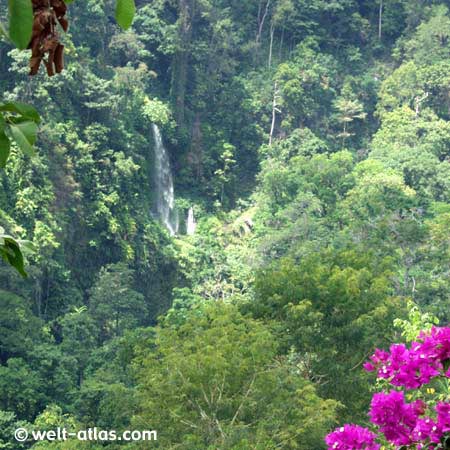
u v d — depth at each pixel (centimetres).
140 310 6819
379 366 671
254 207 9638
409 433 658
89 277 7400
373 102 11412
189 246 8681
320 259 3547
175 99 9856
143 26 9931
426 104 11175
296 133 10400
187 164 9806
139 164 8488
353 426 711
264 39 11581
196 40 10331
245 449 2144
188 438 2239
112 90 8869
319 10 11856
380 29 12138
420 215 8069
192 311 3144
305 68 11206
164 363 2539
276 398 2417
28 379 4681
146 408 2506
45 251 6506
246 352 2567
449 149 10538
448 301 5059
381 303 3084
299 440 2383
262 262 7931
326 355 2859
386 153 10156
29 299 6075
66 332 5662
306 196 8344
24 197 6625
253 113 10562
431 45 11831
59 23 228
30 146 243
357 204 7862
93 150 7856
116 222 7606
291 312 2895
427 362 648
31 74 224
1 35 212
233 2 11738
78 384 5188
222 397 2452
